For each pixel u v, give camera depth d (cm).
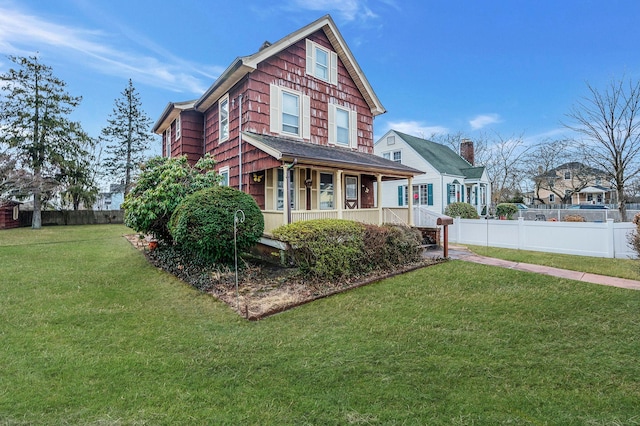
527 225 984
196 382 286
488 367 304
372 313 455
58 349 347
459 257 840
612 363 307
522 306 464
